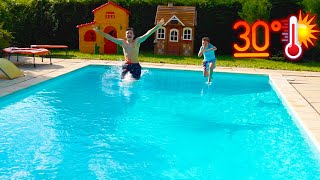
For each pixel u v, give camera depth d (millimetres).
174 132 7480
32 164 5691
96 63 15461
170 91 11359
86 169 5605
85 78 12922
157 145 6719
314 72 14859
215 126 7945
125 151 6379
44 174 5367
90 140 6832
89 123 7848
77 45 21328
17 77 11484
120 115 8547
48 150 6281
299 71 15008
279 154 6379
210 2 20188
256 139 7145
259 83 13266
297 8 19281
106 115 8500
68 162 5820
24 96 9930
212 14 20203
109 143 6730
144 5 20609
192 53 19344
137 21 20734
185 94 11023
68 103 9453
